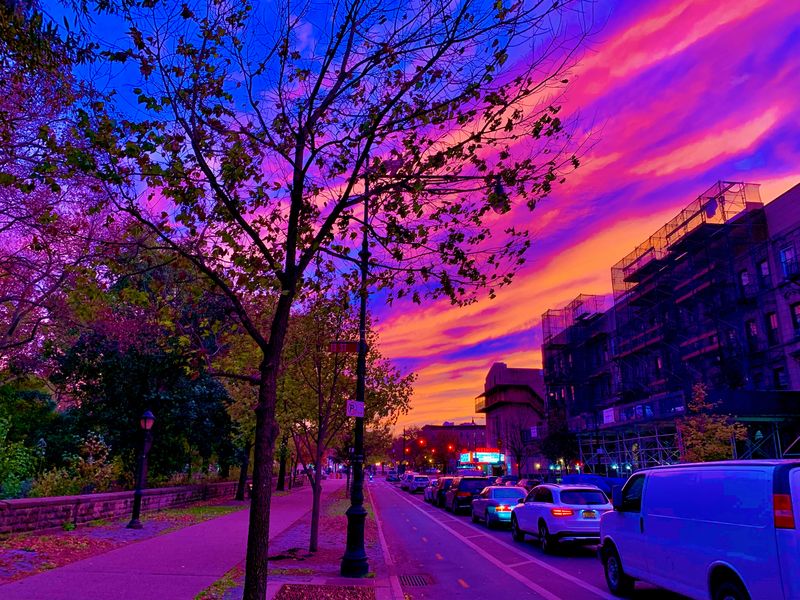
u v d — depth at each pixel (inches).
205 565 387.9
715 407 1082.1
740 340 1362.0
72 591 304.0
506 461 3181.6
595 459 1822.1
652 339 1729.8
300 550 498.3
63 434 938.1
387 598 322.0
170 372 940.6
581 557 511.2
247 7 252.7
